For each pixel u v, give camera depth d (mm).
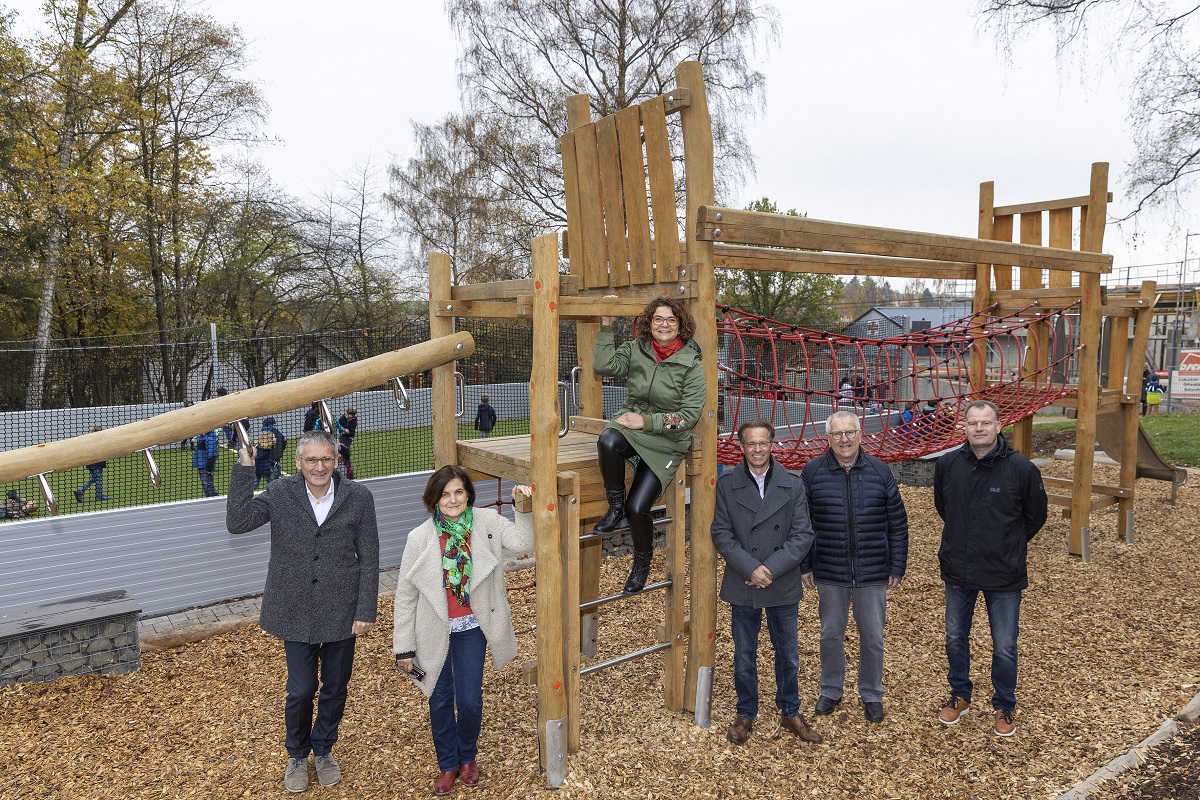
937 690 4297
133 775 3506
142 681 4582
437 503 3242
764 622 5484
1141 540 7578
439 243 24031
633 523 3357
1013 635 3721
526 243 20312
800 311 26828
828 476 3791
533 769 3521
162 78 20984
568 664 3512
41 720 4070
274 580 3201
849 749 3656
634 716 4008
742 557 3508
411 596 3197
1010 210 7801
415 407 11352
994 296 7773
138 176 20750
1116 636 5082
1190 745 3662
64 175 18547
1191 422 14734
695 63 3482
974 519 3699
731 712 4066
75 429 11703
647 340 3469
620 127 3727
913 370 6078
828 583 3793
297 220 25312
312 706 3312
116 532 5562
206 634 5355
